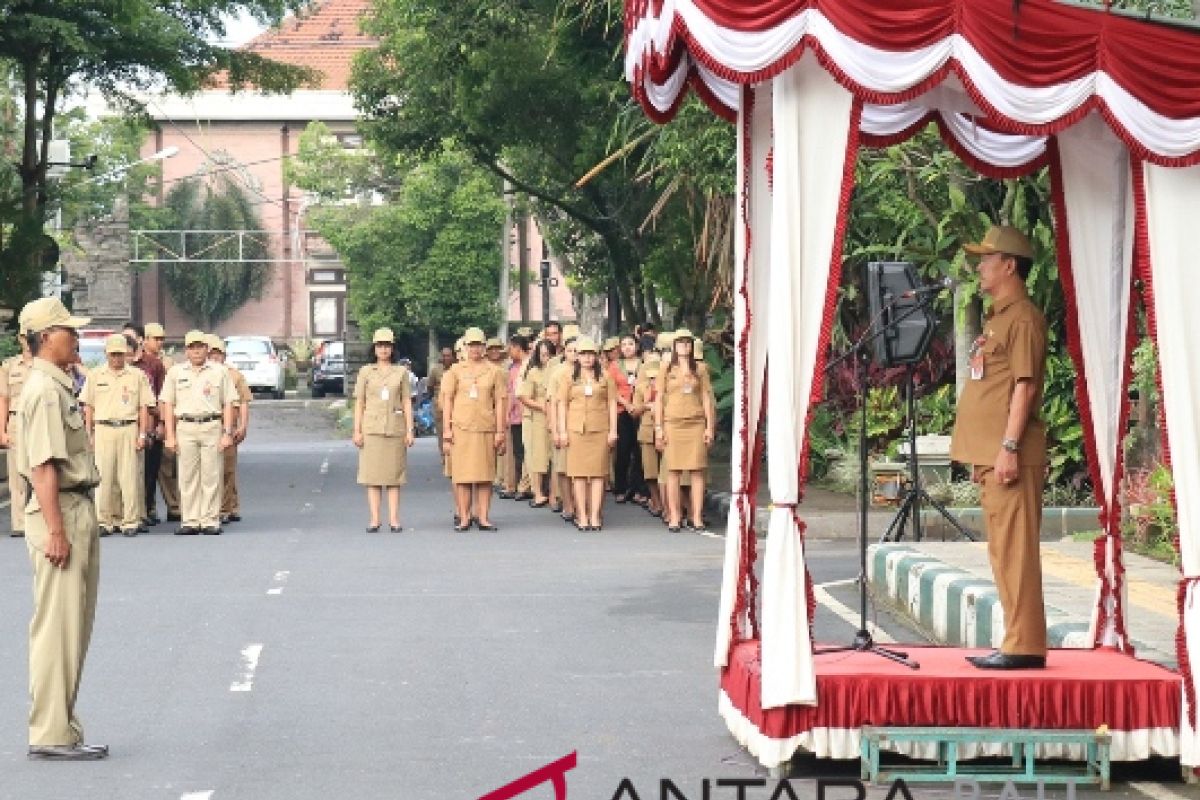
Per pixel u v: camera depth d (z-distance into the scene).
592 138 42.25
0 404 27.41
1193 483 12.57
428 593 21.08
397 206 81.94
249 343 85.50
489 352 32.28
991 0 12.27
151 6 43.22
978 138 14.65
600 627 18.70
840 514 27.47
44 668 13.00
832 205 12.50
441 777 12.45
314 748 13.32
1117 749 12.26
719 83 14.35
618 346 33.81
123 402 27.64
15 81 53.41
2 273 39.66
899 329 17.70
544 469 33.41
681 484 28.98
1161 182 12.73
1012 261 12.89
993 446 12.85
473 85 43.53
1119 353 13.94
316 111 99.44
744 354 13.42
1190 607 12.34
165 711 14.62
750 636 13.88
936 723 12.22
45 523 12.90
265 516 30.98
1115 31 12.42
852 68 12.11
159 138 98.75
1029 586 12.72
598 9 34.41
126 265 93.50
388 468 28.16
